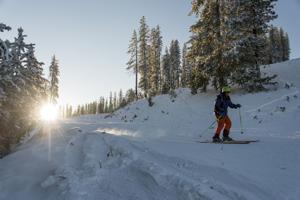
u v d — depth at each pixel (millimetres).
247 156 7117
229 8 23234
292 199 4457
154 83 55688
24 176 6754
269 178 5383
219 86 23766
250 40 22203
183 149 8016
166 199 4719
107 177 5758
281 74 24594
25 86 11461
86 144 8562
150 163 5902
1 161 8492
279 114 15609
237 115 17906
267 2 22828
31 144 10930
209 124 17094
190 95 27141
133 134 14414
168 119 23266
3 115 10055
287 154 7098
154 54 57875
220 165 6242
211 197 4363
